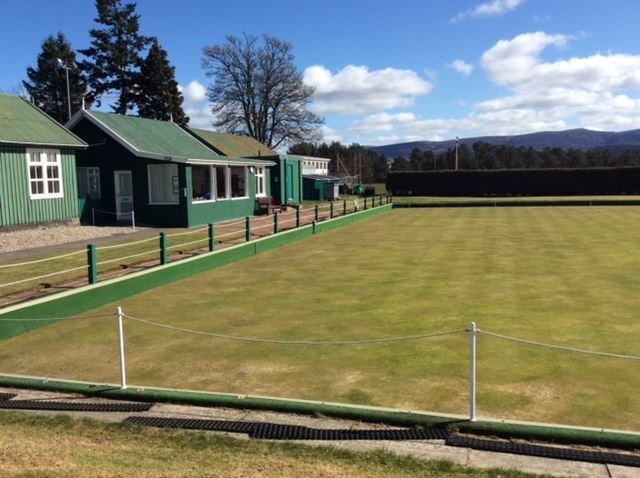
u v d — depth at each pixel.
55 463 4.20
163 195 23.84
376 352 7.46
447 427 5.01
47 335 8.62
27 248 16.22
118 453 4.47
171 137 26.69
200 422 5.21
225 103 60.00
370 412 5.29
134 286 11.51
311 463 4.30
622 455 4.48
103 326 9.09
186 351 7.67
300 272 13.88
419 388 6.19
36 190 20.20
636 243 17.80
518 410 5.58
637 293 10.73
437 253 16.52
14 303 9.52
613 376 6.47
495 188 54.41
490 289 11.33
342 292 11.38
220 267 14.90
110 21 61.50
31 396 6.03
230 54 58.50
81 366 7.18
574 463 4.37
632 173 50.91
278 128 60.25
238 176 30.89
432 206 39.94
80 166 24.03
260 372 6.79
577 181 52.28
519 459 4.44
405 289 11.52
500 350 7.45
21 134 19.56
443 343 7.80
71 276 11.80
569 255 15.57
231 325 9.05
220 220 25.36
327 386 6.30
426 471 4.19
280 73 59.28
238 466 4.21
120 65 61.44
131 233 20.16
